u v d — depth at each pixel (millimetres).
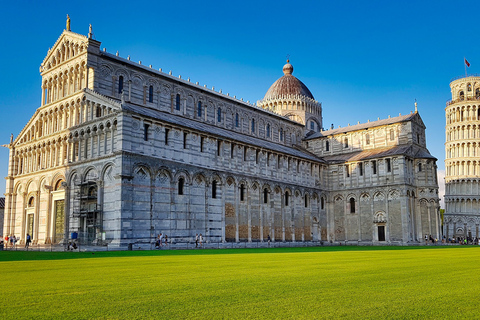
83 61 73562
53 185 75812
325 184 105562
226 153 79062
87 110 71062
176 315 11133
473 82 145625
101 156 64875
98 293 14438
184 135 71688
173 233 66625
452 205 142125
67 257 37844
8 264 28172
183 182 69625
